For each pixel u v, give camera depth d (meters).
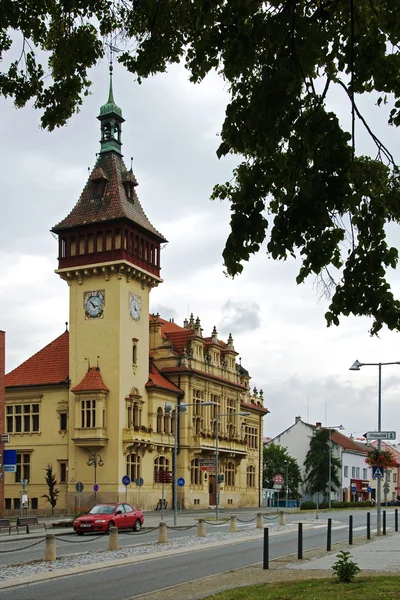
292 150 10.24
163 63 13.43
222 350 88.00
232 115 9.39
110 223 69.00
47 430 69.50
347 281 10.88
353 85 10.58
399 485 140.12
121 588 19.23
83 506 65.88
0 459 51.16
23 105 14.30
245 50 8.99
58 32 13.99
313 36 8.95
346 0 10.54
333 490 111.38
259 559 25.92
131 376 69.25
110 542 29.80
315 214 9.42
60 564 24.69
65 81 14.09
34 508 68.88
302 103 9.46
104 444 66.19
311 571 21.05
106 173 71.94
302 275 10.73
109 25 13.72
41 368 72.25
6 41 13.83
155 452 71.69
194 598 16.56
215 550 30.05
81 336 69.44
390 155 10.80
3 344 52.56
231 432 86.19
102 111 73.31
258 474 95.62
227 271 10.09
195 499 76.88
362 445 132.50
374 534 36.53
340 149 9.32
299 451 117.81
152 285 73.06
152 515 62.59
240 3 9.13
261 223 9.90
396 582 17.09
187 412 76.69
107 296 68.88
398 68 10.67
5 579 20.86
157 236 73.38
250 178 10.27
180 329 89.19
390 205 11.65
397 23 10.54
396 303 10.73
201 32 11.20
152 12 12.89
